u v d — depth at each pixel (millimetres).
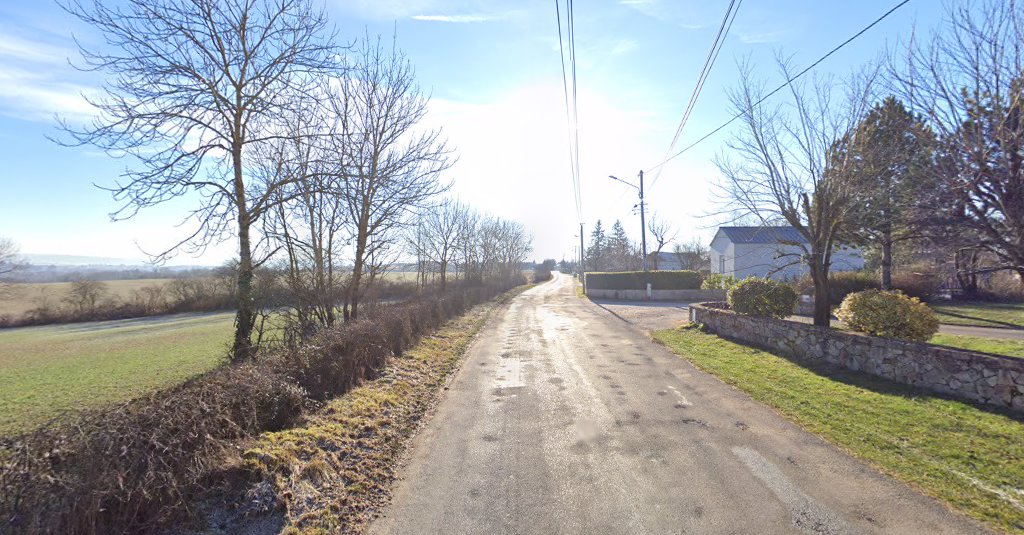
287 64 7922
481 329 16047
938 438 4805
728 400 6582
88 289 32094
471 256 35562
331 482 4062
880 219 8242
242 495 3613
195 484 3445
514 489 4023
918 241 7133
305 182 8539
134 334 22344
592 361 9727
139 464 3207
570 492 3938
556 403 6660
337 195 8766
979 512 3445
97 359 14680
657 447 4891
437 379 8359
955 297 17609
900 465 4262
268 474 3814
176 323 27594
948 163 5570
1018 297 16625
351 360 7238
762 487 3934
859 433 5066
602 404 6543
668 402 6559
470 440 5258
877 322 8281
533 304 27547
